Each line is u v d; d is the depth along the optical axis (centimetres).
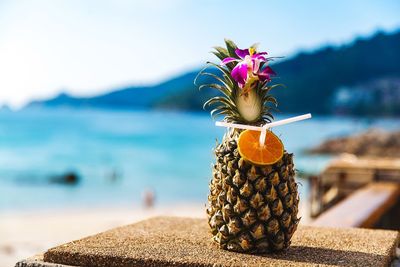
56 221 2436
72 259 260
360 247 290
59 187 4216
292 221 274
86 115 14138
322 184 772
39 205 3269
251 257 261
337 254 273
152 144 7912
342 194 762
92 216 2706
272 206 264
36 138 8056
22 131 8688
